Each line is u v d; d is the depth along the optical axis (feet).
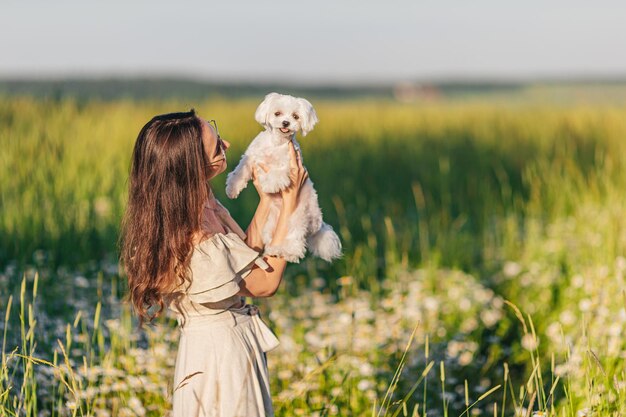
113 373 14.15
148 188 10.08
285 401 14.17
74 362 14.93
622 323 16.46
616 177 30.25
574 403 13.96
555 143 39.60
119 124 34.99
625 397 12.59
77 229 23.93
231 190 11.51
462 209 31.22
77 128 33.45
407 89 132.98
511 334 20.34
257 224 11.40
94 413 13.79
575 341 17.69
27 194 25.49
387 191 34.27
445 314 20.75
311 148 40.06
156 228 9.99
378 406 14.96
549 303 21.65
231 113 45.09
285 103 11.31
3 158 27.81
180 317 10.38
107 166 28.99
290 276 23.65
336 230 27.96
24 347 12.67
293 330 18.76
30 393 13.75
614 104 54.60
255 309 10.84
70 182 27.45
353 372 15.58
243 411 10.09
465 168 37.37
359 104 63.00
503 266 25.31
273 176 10.91
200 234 10.09
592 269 21.45
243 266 10.25
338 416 14.49
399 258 25.13
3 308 17.92
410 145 41.52
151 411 14.16
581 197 28.86
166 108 41.57
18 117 34.24
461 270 24.14
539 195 30.81
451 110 54.90
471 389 16.98
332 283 22.25
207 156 10.40
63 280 20.81
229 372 10.12
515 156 38.42
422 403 15.66
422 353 17.15
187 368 10.19
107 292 20.13
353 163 37.37
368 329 17.51
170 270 9.99
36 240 22.82
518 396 16.58
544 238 27.17
